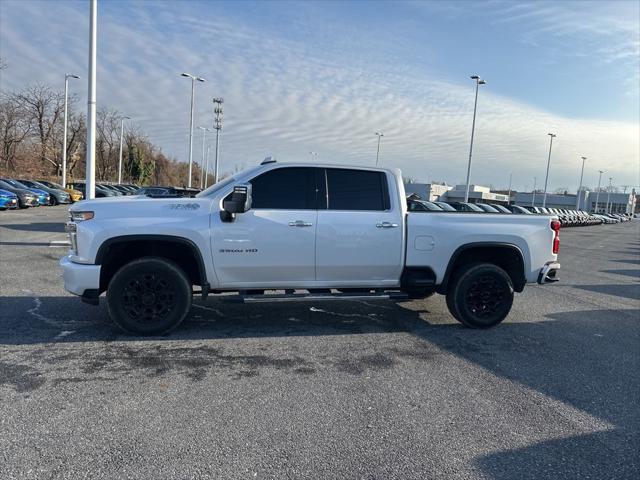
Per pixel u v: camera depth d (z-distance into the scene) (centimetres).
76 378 416
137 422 342
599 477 294
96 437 320
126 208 526
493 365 484
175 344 515
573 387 433
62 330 549
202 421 347
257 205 550
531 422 362
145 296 529
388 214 580
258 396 392
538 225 628
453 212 616
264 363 468
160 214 528
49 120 6212
